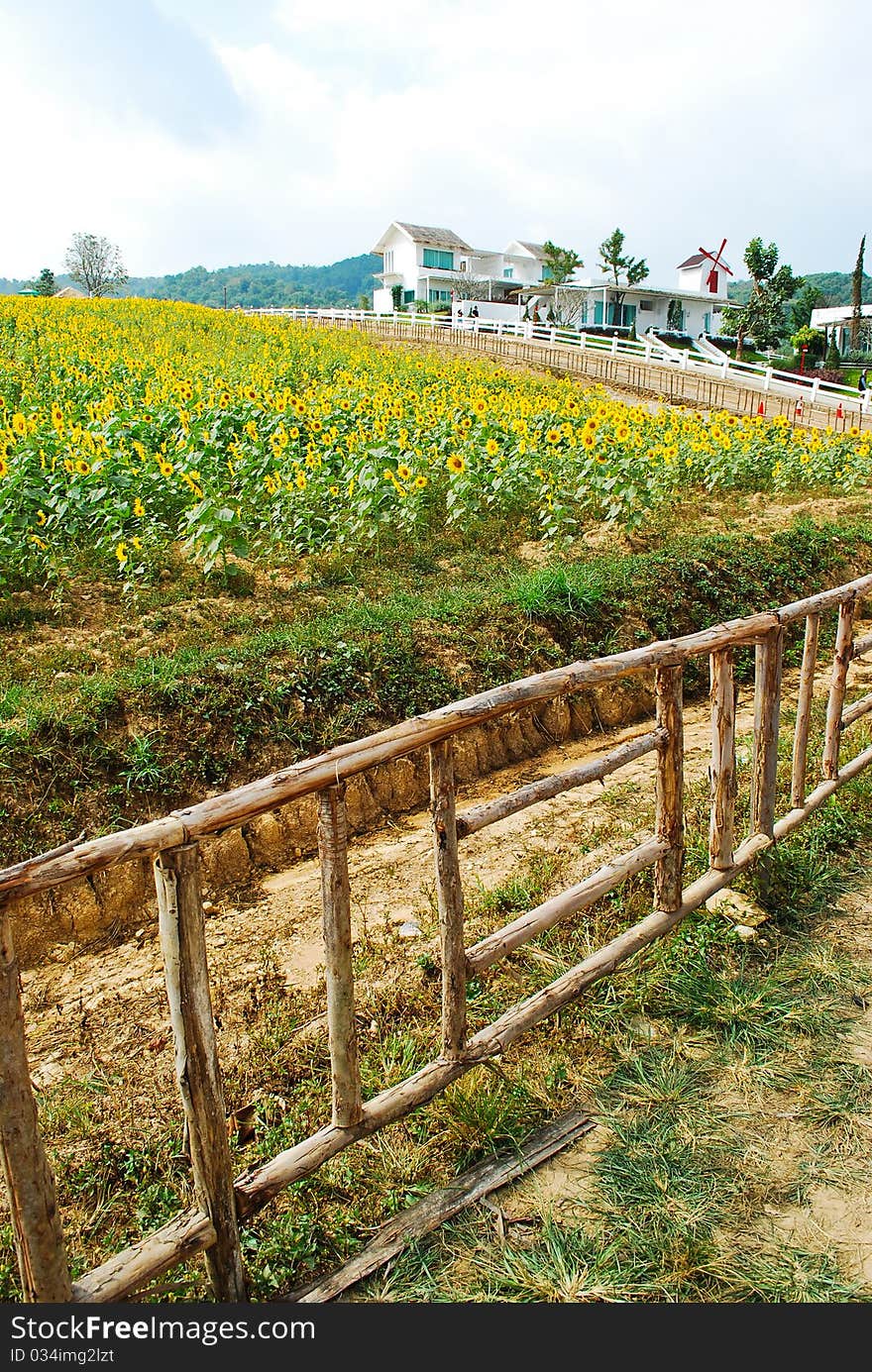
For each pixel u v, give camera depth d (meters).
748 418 17.00
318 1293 2.38
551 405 18.55
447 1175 2.78
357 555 9.20
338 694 5.99
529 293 53.66
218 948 4.21
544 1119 2.97
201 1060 2.15
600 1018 3.38
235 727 5.52
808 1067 3.15
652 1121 2.94
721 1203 2.64
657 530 10.76
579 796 5.53
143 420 10.94
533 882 4.30
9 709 5.27
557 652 7.11
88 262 62.19
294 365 21.14
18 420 9.76
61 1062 3.49
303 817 5.24
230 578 8.32
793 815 4.48
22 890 1.81
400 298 58.19
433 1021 3.42
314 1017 3.54
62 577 8.16
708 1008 3.40
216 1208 2.24
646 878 4.21
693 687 7.70
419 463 10.61
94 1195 2.78
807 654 4.36
